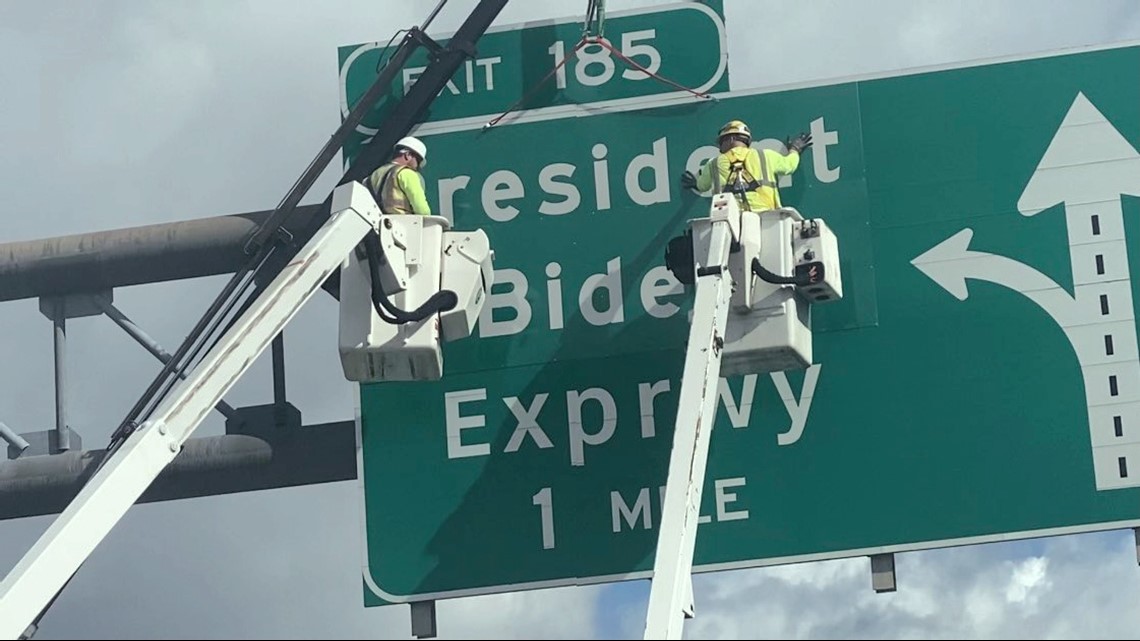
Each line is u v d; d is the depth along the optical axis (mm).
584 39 17188
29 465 18062
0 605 14039
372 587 16266
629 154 16969
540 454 16422
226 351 15531
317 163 17438
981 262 16312
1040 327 16141
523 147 17094
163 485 17797
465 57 17266
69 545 14422
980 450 15938
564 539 16219
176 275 18422
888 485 15953
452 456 16484
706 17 17156
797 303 16062
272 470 17797
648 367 16500
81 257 18297
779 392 16234
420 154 16922
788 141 16734
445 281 16422
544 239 16875
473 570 16219
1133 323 16047
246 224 18234
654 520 16172
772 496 16031
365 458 16547
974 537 15766
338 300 17234
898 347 16234
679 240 16156
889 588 15812
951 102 16656
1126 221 16250
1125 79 16531
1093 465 15797
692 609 14469
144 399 18062
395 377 16469
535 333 16672
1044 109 16547
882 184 16562
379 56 17531
